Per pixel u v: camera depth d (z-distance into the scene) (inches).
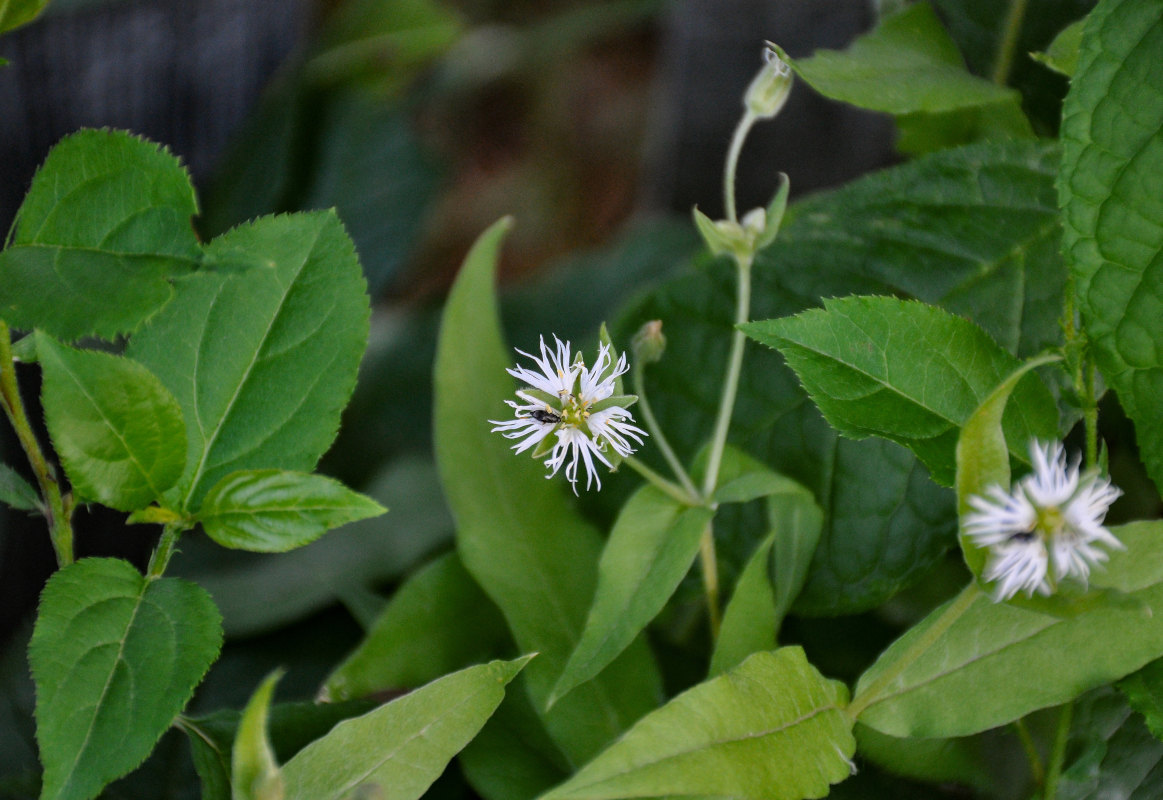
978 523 14.4
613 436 15.6
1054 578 14.4
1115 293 15.6
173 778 17.9
